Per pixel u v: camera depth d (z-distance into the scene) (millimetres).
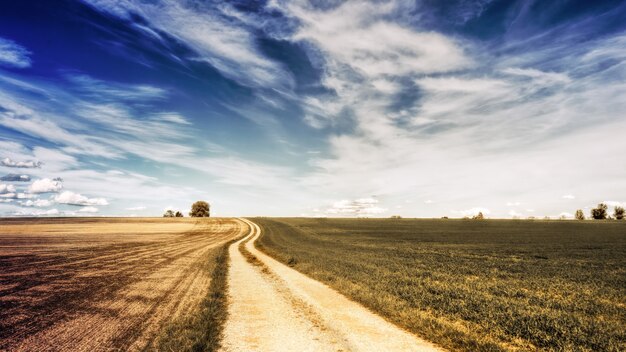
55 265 19531
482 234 60156
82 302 11180
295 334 8578
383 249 35312
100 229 64188
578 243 42875
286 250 33219
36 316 9508
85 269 18422
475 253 31766
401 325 9391
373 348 7586
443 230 71125
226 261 24812
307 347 7688
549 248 36906
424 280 16469
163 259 24234
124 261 22312
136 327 8586
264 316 10211
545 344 7965
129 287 13781
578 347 7691
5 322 8906
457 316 10133
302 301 12203
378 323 9539
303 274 18781
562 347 7711
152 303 11180
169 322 9047
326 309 11008
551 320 9727
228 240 49406
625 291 14992
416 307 11180
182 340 7590
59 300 11414
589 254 31125
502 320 9625
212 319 9570
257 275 18328
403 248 36656
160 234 57406
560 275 19203
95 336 7883
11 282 14414
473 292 13750
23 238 40469
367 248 36438
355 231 69812
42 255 24359
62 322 8969
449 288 14477
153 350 7062
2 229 56844
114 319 9273
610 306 12086
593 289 15281
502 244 41906
